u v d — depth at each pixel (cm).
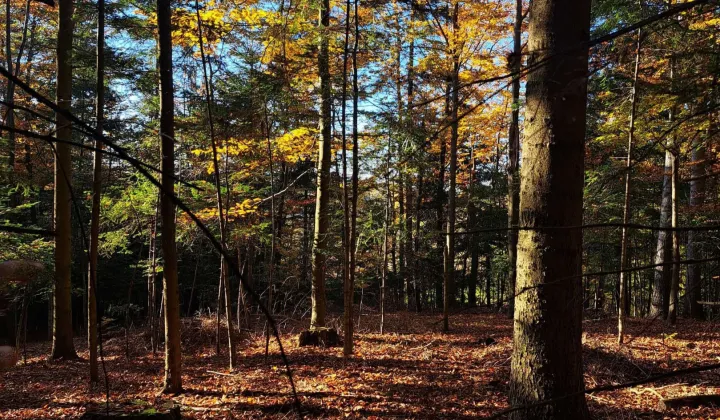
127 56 746
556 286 365
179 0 687
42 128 1095
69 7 906
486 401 594
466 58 1147
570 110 354
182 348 1073
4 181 904
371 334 1137
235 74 796
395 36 847
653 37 447
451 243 1239
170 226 654
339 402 610
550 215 364
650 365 696
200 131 796
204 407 605
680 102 222
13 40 1720
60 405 633
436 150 1360
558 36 335
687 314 1249
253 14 776
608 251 1528
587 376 651
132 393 682
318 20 1032
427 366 786
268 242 1046
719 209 848
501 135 1748
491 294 2331
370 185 945
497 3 1267
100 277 1576
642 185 1346
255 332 1205
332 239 1114
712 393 567
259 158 957
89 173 1170
